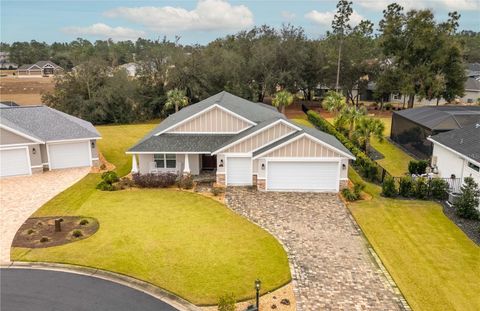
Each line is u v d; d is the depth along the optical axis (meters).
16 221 19.23
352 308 12.65
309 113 52.66
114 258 15.73
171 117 33.53
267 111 34.16
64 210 20.73
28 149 26.77
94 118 52.47
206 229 18.55
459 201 19.97
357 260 15.73
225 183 25.23
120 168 29.75
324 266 15.26
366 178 26.86
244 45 64.38
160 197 22.97
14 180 25.88
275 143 24.58
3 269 14.90
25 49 173.88
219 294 13.38
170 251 16.34
